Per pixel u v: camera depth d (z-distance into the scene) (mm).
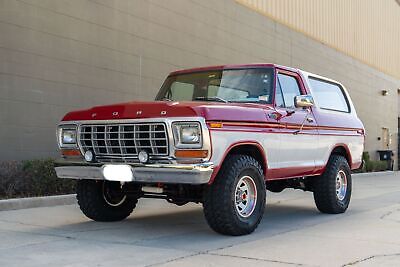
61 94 10828
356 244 5930
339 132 8477
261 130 6512
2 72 9766
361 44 27172
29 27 10195
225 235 6266
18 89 10039
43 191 9227
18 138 10070
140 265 4855
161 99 7844
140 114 5977
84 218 7621
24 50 10117
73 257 5145
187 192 6430
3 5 9758
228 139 5949
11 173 8875
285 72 7445
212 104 6035
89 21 11391
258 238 6238
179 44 13906
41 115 10461
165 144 5816
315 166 7812
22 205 8406
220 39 15562
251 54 17156
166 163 5824
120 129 6117
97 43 11578
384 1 30688
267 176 6777
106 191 7168
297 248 5676
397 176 21781
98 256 5199
